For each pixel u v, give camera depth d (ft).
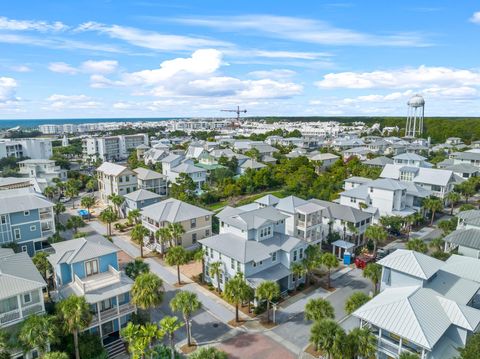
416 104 613.93
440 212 251.19
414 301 94.12
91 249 119.65
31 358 94.32
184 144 578.25
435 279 112.98
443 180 261.03
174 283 150.30
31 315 90.53
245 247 137.28
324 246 189.98
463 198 286.66
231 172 350.23
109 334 113.39
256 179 314.14
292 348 108.27
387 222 195.00
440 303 97.40
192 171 314.96
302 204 177.17
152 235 192.24
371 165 356.59
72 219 203.62
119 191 267.80
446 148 474.08
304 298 138.51
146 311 123.95
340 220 193.67
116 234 211.82
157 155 404.16
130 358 104.99
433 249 178.40
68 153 544.62
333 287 147.23
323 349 88.53
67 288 112.16
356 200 221.87
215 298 138.31
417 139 563.89
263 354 105.19
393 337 92.79
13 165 407.03
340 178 314.14
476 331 89.35
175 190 276.41
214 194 286.05
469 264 123.03
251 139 648.79
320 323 91.86
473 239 147.13
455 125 648.79
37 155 454.40
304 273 142.20
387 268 115.44
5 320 92.73
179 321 122.52
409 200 230.27
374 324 90.89
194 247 186.50
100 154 529.45
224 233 154.20
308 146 584.81
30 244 172.96
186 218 182.80
